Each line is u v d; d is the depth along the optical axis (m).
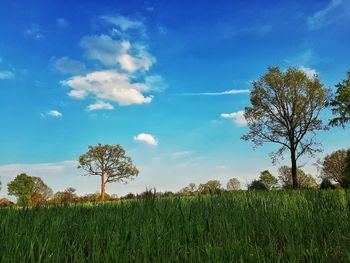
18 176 66.62
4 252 3.35
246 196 7.27
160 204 6.15
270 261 3.37
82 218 5.38
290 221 4.62
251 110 48.56
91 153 80.19
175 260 3.48
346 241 3.95
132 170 81.75
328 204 5.57
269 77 47.31
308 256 3.48
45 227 4.34
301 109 46.31
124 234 4.09
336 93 45.56
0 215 5.71
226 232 4.13
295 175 46.75
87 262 3.60
